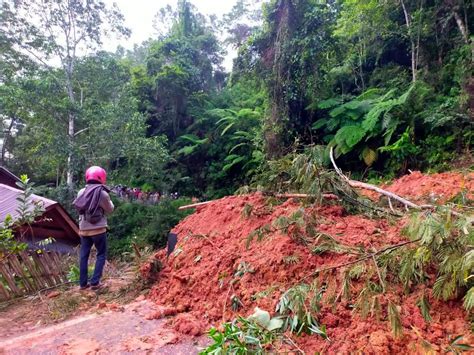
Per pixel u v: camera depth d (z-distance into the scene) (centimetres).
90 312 291
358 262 201
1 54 1228
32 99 1124
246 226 321
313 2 975
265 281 237
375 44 1091
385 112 827
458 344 144
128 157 1294
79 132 1209
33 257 387
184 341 213
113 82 1362
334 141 911
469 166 639
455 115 733
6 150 1992
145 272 329
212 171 1534
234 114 1566
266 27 1057
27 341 240
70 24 1321
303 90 1009
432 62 938
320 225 275
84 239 366
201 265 293
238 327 175
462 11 873
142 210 1136
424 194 354
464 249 169
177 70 1644
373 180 834
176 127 1711
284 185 367
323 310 191
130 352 205
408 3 983
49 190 1156
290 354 171
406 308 177
